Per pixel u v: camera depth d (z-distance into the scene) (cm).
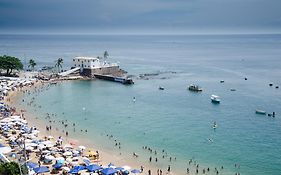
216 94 18012
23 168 6481
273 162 8894
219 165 8762
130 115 13700
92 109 14650
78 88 19412
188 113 13988
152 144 10331
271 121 12750
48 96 17150
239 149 9844
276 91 18838
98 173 7894
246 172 8338
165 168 8612
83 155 9200
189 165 8788
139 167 8662
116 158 9244
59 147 9562
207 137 10925
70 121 12775
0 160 7794
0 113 12925
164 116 13512
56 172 8038
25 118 12938
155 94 17938
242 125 12250
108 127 12050
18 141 9475
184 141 10562
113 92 18438
